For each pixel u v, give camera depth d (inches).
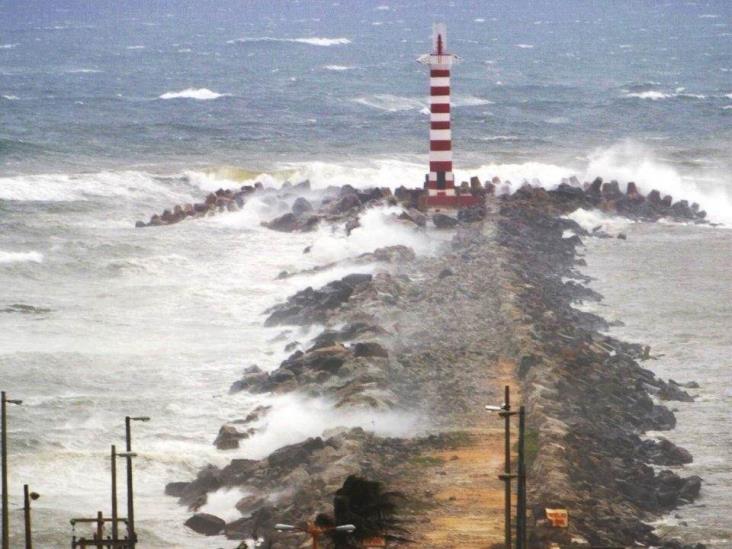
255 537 2469.2
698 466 2982.3
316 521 1967.3
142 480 2915.8
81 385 3496.6
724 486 2871.6
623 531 2539.4
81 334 3959.2
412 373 3405.5
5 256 4781.0
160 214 5718.5
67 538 2635.3
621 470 2834.6
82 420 3243.1
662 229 5472.4
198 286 4485.7
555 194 5767.7
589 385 3326.8
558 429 2950.3
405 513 2561.5
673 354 3833.7
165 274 4665.4
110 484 2906.0
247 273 4665.4
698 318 4183.1
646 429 3208.7
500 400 3218.5
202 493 2795.3
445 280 4308.6
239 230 5329.7
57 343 3863.2
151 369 3612.2
